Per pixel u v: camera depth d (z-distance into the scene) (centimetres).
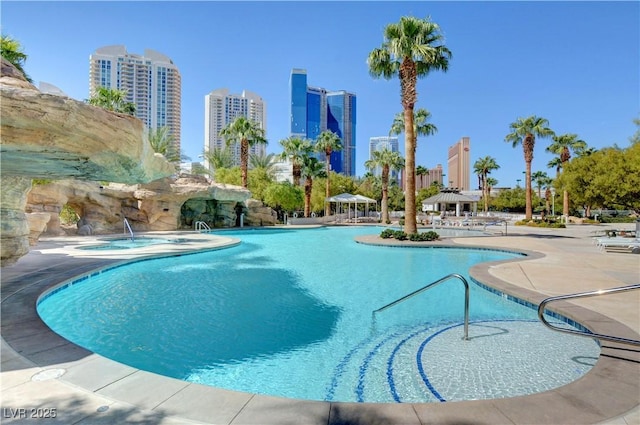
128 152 639
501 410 307
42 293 729
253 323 672
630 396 332
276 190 3606
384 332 624
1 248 833
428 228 3064
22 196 883
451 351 527
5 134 477
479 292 884
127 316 707
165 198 2622
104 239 1869
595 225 3716
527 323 655
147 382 353
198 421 290
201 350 551
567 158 4266
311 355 532
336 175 5250
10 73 562
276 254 1576
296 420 291
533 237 2139
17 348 433
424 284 998
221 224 3266
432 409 307
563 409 310
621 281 884
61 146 525
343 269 1222
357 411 304
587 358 489
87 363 394
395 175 6894
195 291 907
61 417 295
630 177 1766
